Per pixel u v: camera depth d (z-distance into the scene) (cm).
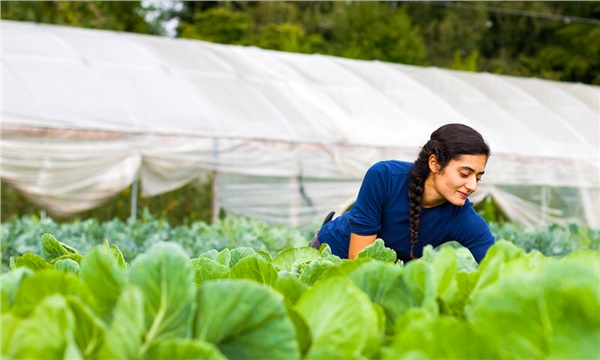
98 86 1361
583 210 1764
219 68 1584
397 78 1814
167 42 1639
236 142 1370
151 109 1351
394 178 388
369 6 3159
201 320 126
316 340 128
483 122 1744
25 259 207
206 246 673
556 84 2083
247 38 3183
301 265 222
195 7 3388
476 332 109
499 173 1652
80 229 802
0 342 113
